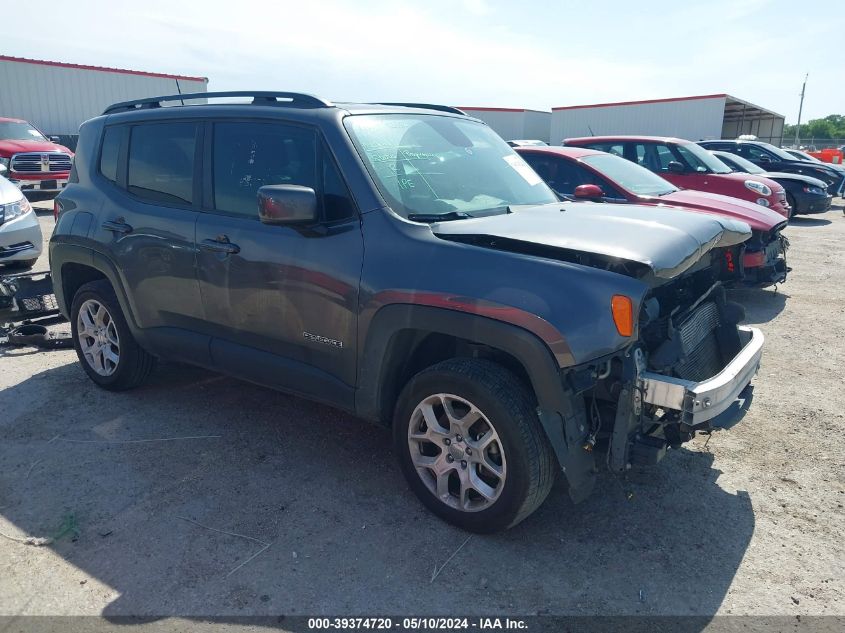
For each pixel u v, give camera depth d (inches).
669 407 110.0
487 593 106.5
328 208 132.6
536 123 1392.7
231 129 149.3
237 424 166.2
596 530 123.6
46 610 101.5
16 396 182.4
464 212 135.6
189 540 119.1
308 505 130.6
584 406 112.3
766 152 628.1
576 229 121.0
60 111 864.9
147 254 160.7
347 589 107.0
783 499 134.3
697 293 144.5
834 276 346.6
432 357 133.3
